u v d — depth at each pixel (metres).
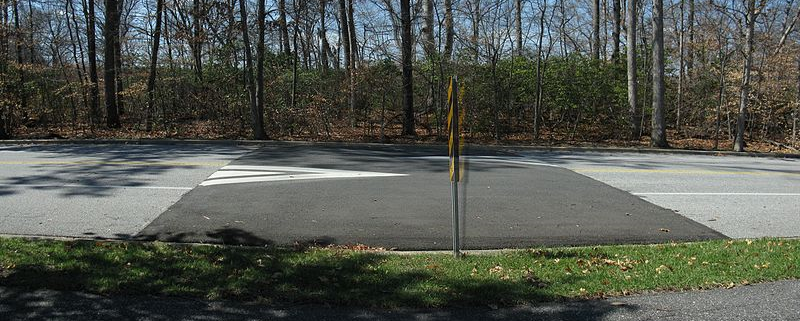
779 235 7.30
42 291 4.41
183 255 5.40
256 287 4.56
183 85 20.20
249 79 18.28
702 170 13.27
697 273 5.16
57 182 9.67
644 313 4.26
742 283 4.95
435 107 20.41
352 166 12.16
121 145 16.66
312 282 4.70
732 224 7.81
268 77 20.62
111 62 21.06
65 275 4.73
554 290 4.64
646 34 28.80
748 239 6.83
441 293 4.50
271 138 18.84
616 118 21.47
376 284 4.70
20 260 5.08
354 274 4.93
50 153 14.03
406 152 15.74
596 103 21.58
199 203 8.16
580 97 21.08
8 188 9.11
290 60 25.02
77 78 24.72
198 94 20.14
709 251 6.00
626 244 6.55
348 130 20.89
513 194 9.34
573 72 21.33
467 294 4.50
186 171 11.03
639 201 9.13
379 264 5.28
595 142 20.31
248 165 11.95
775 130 22.92
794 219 8.23
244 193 8.92
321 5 23.38
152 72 19.67
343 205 8.20
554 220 7.63
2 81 18.02
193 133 19.59
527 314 4.20
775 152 18.94
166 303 4.26
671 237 6.96
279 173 10.95
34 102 20.72
